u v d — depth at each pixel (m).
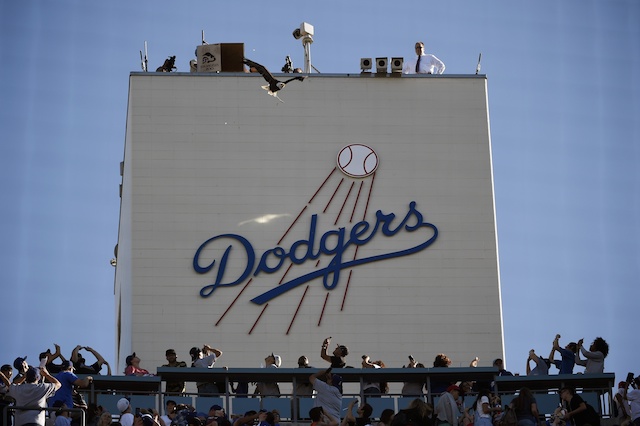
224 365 62.81
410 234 65.38
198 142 65.81
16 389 44.69
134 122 65.88
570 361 56.19
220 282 63.81
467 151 66.81
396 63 67.19
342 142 66.44
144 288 63.50
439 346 64.06
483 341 64.31
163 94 66.38
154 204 64.75
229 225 64.81
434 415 45.19
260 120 66.44
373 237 65.19
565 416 49.22
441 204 66.00
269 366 56.34
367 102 67.12
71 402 48.66
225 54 67.81
